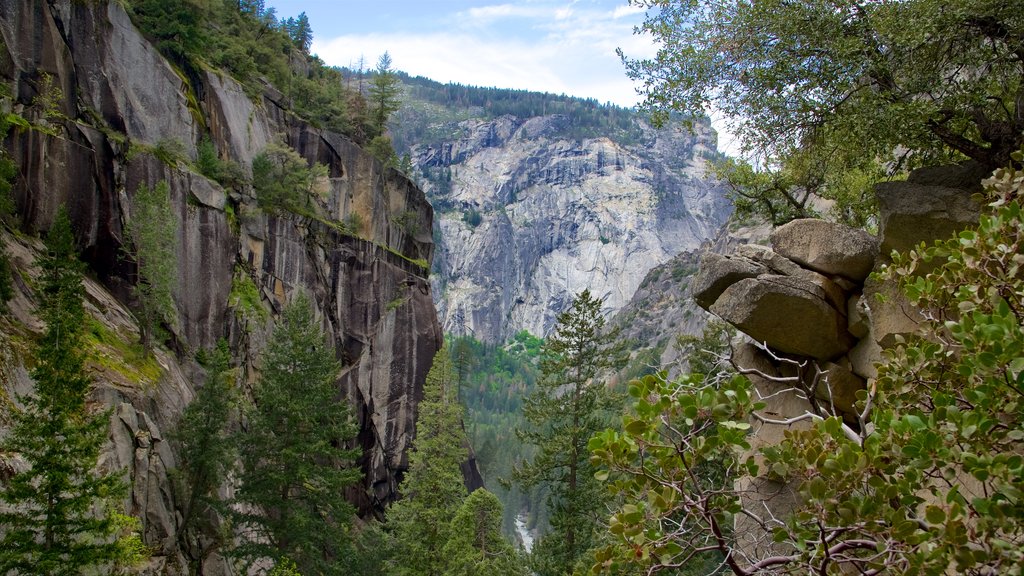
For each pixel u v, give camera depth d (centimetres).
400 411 6856
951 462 551
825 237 1142
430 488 3916
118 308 4397
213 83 6284
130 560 2456
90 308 4041
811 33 1198
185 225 5169
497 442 12506
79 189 4494
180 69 5978
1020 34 1059
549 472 3225
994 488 534
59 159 4375
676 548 598
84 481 2128
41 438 2073
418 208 8588
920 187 1055
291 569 3041
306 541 3412
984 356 550
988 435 569
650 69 1423
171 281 4481
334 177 7450
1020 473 494
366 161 7706
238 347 5412
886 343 1033
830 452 588
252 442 3578
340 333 6694
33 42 4616
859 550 651
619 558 608
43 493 2005
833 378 1121
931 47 1136
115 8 5306
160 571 3033
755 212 1822
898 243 1055
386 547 3788
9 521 1958
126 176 4856
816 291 1112
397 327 7031
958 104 1100
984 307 651
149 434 3403
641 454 629
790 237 1184
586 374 3266
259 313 5709
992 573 478
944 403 597
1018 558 454
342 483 3691
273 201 6322
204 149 5806
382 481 6569
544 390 3316
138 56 5450
